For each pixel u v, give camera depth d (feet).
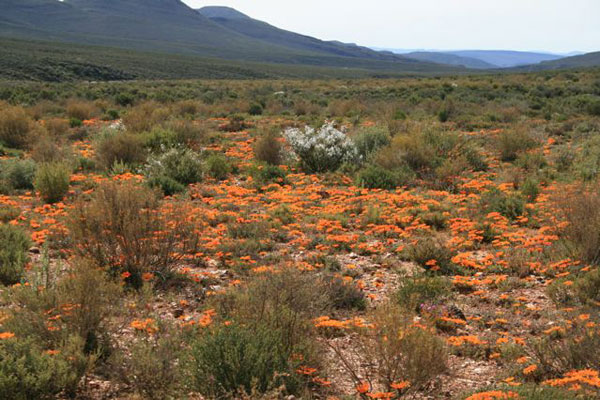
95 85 182.60
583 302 19.88
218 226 31.09
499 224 31.14
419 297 19.83
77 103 103.96
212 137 71.67
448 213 33.91
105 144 52.24
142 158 52.70
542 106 111.65
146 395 12.97
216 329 14.20
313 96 146.30
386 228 30.19
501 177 46.52
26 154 57.47
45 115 96.12
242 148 62.69
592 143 59.16
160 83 204.13
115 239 21.33
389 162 49.90
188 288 21.20
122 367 13.80
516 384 13.06
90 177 45.01
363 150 56.24
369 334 15.49
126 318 17.72
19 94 124.57
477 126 81.30
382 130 59.21
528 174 47.16
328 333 17.48
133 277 21.06
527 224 32.78
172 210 24.08
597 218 23.99
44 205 34.71
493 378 14.73
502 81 178.29
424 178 46.29
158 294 20.42
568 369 14.61
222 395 12.41
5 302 17.94
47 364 12.66
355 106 106.11
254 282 18.01
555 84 156.66
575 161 50.60
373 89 161.89
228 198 37.63
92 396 12.89
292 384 13.21
